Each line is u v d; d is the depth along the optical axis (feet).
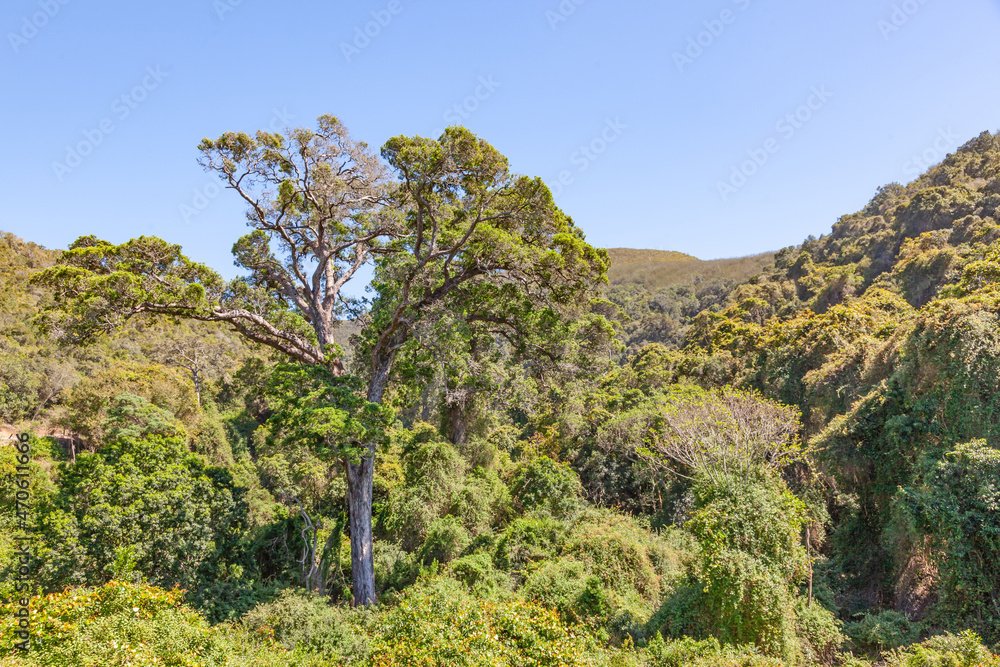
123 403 70.95
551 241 51.11
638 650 32.37
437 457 67.77
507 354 69.67
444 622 29.84
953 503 37.47
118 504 38.96
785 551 37.04
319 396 45.73
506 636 29.30
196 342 135.74
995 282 61.87
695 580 40.70
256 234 54.80
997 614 34.14
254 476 82.64
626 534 49.47
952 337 47.83
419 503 62.08
